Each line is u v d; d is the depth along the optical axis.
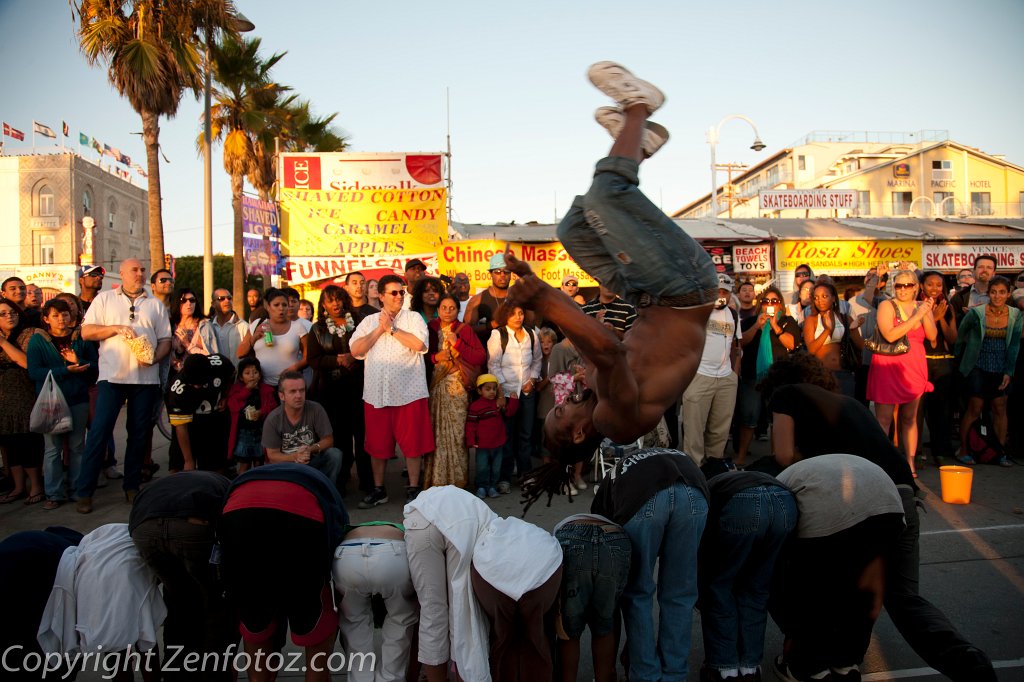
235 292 21.67
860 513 3.03
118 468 7.83
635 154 2.67
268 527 2.80
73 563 3.03
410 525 2.91
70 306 6.68
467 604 2.82
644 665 2.94
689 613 2.98
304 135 25.66
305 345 6.64
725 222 17.50
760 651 3.23
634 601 2.97
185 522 2.97
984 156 44.66
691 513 2.94
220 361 6.24
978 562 4.76
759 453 8.07
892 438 7.58
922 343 6.80
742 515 3.04
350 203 12.27
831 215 28.72
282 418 5.69
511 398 6.56
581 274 14.27
